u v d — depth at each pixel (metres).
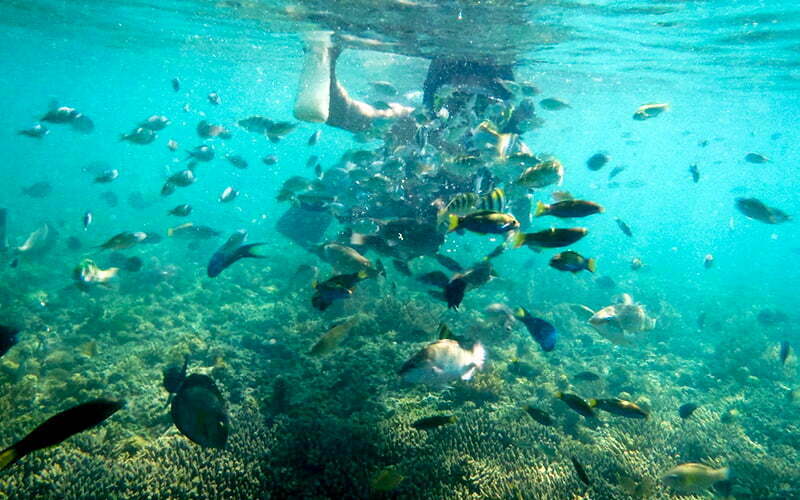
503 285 11.12
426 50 16.34
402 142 11.16
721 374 12.45
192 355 9.38
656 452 7.33
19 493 5.12
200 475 5.48
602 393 9.34
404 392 7.89
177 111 95.31
